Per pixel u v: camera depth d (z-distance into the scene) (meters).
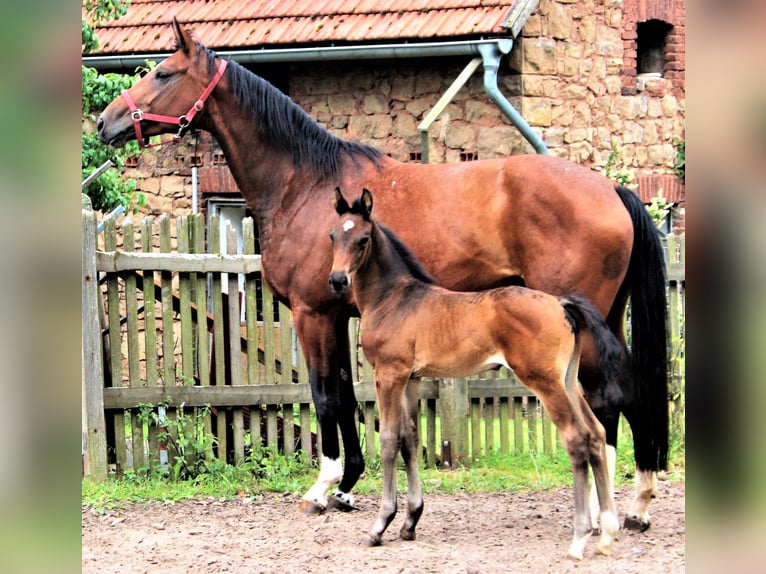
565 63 10.93
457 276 6.43
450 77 10.62
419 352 5.68
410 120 10.84
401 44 10.39
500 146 10.41
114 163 10.93
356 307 6.73
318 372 6.82
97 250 7.63
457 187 6.48
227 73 7.05
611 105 11.68
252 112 7.00
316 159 6.92
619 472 8.05
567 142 10.96
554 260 6.14
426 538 6.14
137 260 7.68
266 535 6.30
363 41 10.66
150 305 7.80
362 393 8.20
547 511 6.88
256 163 7.02
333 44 10.83
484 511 6.89
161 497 7.26
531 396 8.62
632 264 6.22
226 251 7.99
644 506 6.18
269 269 7.01
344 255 5.59
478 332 5.48
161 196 12.11
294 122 6.98
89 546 6.06
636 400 6.16
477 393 8.49
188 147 11.97
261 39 11.17
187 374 7.89
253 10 11.79
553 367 5.32
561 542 5.97
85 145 10.50
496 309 5.43
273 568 5.52
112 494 7.23
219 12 11.95
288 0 11.80
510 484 7.71
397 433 5.86
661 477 7.94
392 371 5.76
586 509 5.45
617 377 5.46
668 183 12.40
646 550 5.72
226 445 8.12
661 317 6.14
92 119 10.96
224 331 8.05
